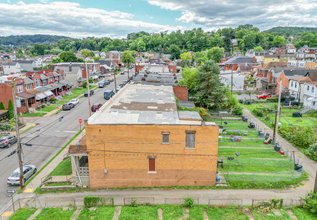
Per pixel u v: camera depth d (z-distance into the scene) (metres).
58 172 26.75
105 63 126.12
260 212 20.19
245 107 58.66
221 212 20.03
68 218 19.62
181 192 22.86
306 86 56.16
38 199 22.31
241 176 25.36
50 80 67.81
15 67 106.25
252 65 104.06
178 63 132.62
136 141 22.77
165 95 35.75
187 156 23.17
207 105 52.47
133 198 21.45
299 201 21.33
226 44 191.25
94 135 22.52
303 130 35.84
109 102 29.95
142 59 165.62
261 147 33.56
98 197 20.94
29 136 38.66
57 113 52.47
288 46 197.25
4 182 25.75
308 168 27.88
